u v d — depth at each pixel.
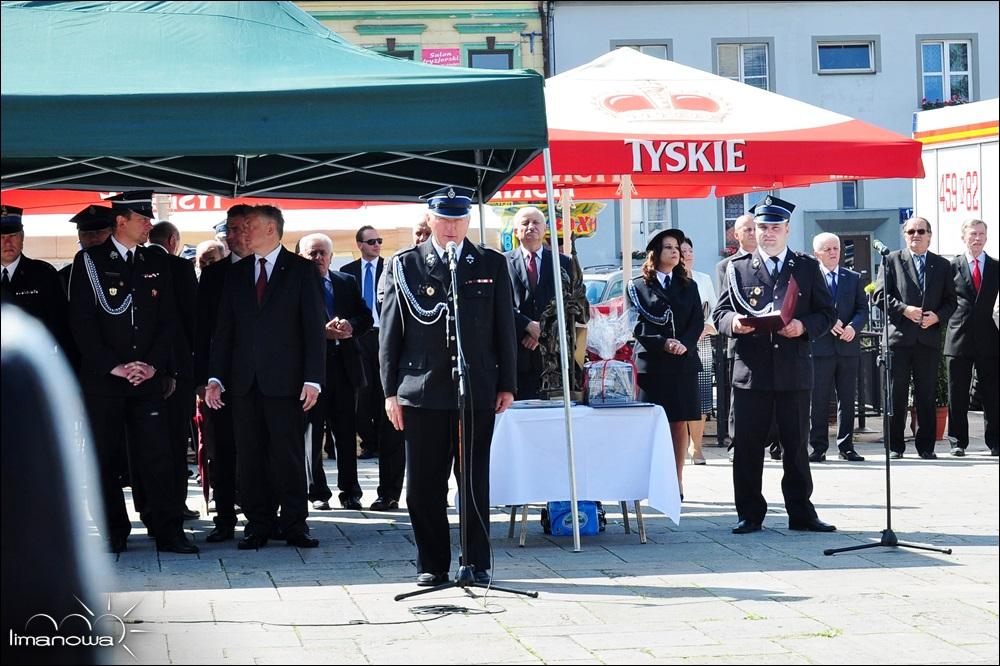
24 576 1.39
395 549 7.32
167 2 6.68
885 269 7.25
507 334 6.20
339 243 14.21
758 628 5.28
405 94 6.03
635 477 7.38
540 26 27.66
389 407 6.17
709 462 11.47
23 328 1.47
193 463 11.94
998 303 11.77
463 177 8.18
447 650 4.90
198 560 6.98
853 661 4.73
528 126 6.15
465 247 6.21
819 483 9.88
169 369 7.32
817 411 11.23
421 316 6.09
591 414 7.32
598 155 8.15
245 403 7.28
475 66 27.77
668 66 9.73
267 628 5.27
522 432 7.25
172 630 5.21
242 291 7.30
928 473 10.43
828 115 8.95
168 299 7.25
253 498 7.39
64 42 6.28
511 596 5.94
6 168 7.49
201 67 6.21
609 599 5.86
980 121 13.55
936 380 11.44
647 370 8.77
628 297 8.84
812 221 28.25
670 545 7.38
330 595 5.98
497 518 8.66
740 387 7.79
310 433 8.95
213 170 7.79
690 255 8.93
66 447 1.43
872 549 7.18
